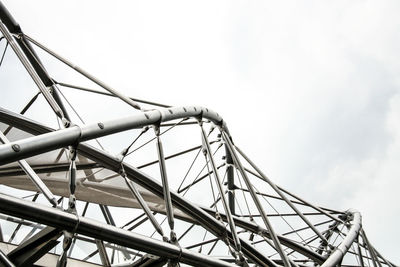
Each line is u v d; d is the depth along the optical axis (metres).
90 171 16.67
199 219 15.57
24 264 9.19
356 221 24.59
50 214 8.60
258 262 15.95
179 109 14.77
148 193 18.30
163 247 10.66
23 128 14.16
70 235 8.95
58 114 10.95
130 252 16.16
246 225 20.89
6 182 15.42
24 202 8.28
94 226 9.27
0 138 9.80
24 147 8.63
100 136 10.73
